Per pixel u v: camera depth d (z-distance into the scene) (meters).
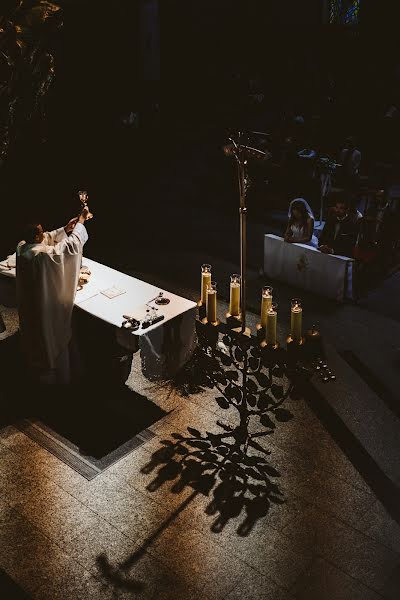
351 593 4.37
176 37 19.38
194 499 5.09
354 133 14.66
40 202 11.06
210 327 5.21
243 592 4.38
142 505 5.05
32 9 5.59
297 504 5.05
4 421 5.93
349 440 5.71
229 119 17.89
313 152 11.80
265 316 5.02
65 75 16.38
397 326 7.58
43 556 4.64
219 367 5.37
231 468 5.39
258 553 4.64
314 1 20.12
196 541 4.74
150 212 11.13
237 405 5.54
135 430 5.82
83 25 16.75
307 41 20.55
